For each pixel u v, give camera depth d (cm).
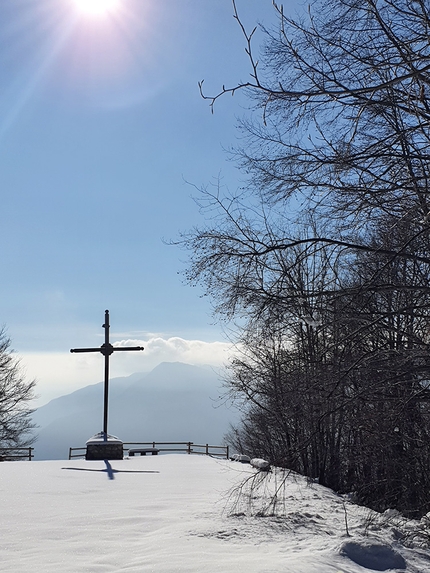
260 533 995
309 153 1063
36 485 1566
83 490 1504
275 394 1204
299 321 1195
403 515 1248
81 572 713
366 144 1058
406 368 1044
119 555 815
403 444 1223
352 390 1145
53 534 959
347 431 1288
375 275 1014
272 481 1700
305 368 1164
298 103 976
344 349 1097
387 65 912
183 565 737
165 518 1108
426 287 1005
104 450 2567
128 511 1188
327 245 1127
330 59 981
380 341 1141
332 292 1080
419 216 993
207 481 1750
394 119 1015
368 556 852
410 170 1013
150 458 2681
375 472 1336
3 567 739
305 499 1430
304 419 1128
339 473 1792
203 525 1042
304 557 812
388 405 1108
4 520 1072
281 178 1066
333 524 1112
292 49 956
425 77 829
